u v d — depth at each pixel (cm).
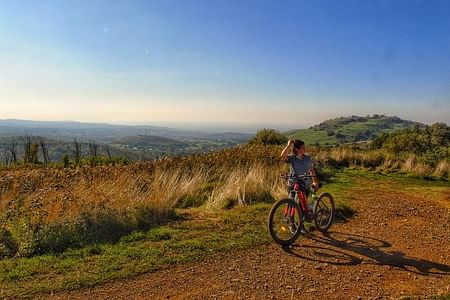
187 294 479
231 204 922
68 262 572
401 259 602
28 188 933
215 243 654
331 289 492
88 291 488
